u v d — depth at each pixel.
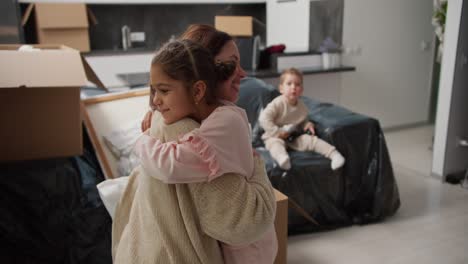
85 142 1.96
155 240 0.85
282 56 3.98
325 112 2.76
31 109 1.49
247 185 0.83
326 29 4.13
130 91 2.09
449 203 2.85
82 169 1.76
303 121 2.70
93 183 1.72
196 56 0.78
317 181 2.44
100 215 1.64
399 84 4.52
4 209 1.50
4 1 3.81
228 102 0.88
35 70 1.39
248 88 2.93
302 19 4.33
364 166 2.56
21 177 1.54
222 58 0.88
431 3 4.42
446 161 3.18
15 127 1.50
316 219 2.48
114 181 1.43
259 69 4.00
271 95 2.87
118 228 1.06
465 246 2.31
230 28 4.42
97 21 4.61
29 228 1.54
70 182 1.61
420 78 4.63
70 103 1.54
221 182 0.81
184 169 0.77
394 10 4.27
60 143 1.61
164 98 0.80
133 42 4.80
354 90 4.28
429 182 3.21
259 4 5.12
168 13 4.88
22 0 3.95
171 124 0.83
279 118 2.66
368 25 4.18
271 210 0.85
